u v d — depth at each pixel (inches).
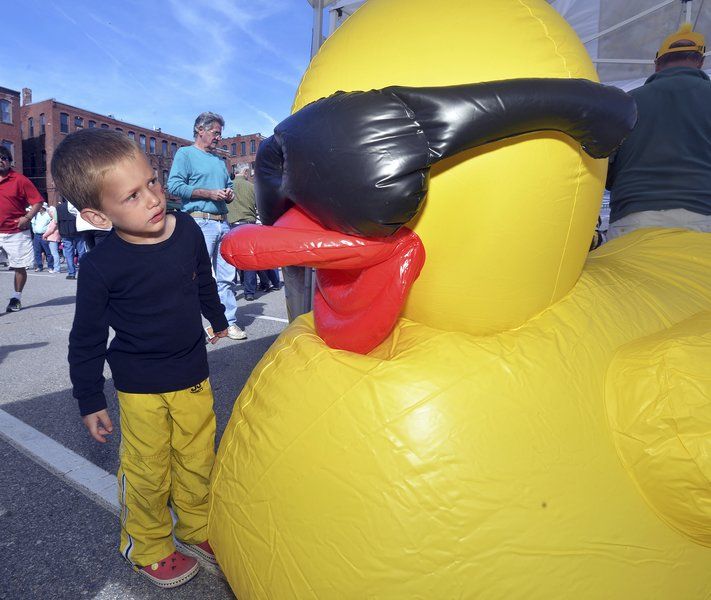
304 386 44.6
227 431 51.9
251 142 2258.9
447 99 36.7
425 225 41.5
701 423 38.2
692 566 41.7
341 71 44.5
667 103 85.3
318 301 52.6
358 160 36.6
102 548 77.4
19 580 71.0
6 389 146.5
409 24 43.0
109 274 59.4
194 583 70.1
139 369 63.2
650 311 52.7
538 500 37.9
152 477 65.9
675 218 84.0
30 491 92.9
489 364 41.7
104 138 55.6
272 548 42.7
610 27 180.7
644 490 40.9
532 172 40.3
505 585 36.8
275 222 48.7
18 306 261.3
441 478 38.0
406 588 37.5
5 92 1595.7
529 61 40.9
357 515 38.9
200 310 68.5
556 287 46.3
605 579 38.0
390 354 45.1
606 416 42.5
